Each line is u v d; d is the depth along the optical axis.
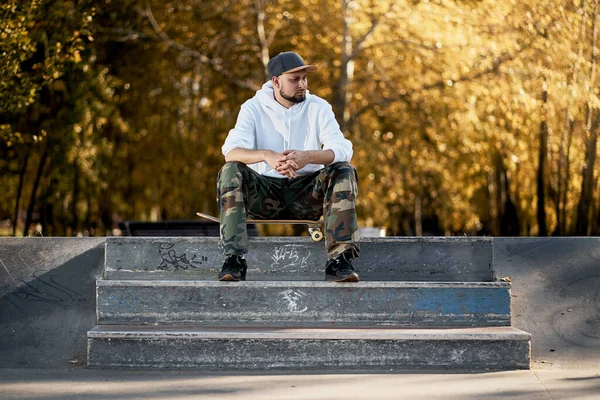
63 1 12.04
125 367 4.15
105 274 4.60
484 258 4.63
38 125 15.20
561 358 4.36
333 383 3.77
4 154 15.77
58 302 4.75
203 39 17.97
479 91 15.33
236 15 17.62
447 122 16.83
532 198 16.12
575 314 4.73
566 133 12.30
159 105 18.36
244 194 4.49
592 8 10.82
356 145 17.39
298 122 4.80
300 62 4.69
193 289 4.35
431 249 4.63
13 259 5.07
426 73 16.81
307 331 4.16
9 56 8.30
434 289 4.35
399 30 16.36
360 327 4.29
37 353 4.37
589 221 11.31
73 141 15.30
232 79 17.86
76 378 3.90
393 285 4.34
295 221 4.54
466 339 4.14
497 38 14.24
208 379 3.87
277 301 4.34
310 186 4.66
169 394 3.53
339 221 4.30
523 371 4.09
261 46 17.62
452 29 15.43
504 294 4.36
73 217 17.20
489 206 19.55
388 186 17.72
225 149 4.58
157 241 4.59
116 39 17.05
